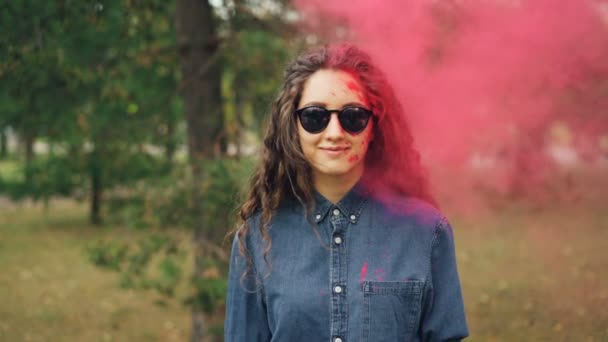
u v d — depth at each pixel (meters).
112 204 3.86
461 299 1.54
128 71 3.71
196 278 3.48
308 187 1.57
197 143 3.84
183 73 3.88
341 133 1.47
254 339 1.63
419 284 1.49
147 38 3.79
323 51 1.54
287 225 1.60
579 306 4.95
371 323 1.47
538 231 8.38
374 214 1.56
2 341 5.37
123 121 3.92
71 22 3.08
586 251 7.35
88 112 3.70
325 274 1.53
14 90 3.27
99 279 7.59
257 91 3.97
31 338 5.46
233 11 3.85
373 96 1.51
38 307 6.43
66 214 13.14
